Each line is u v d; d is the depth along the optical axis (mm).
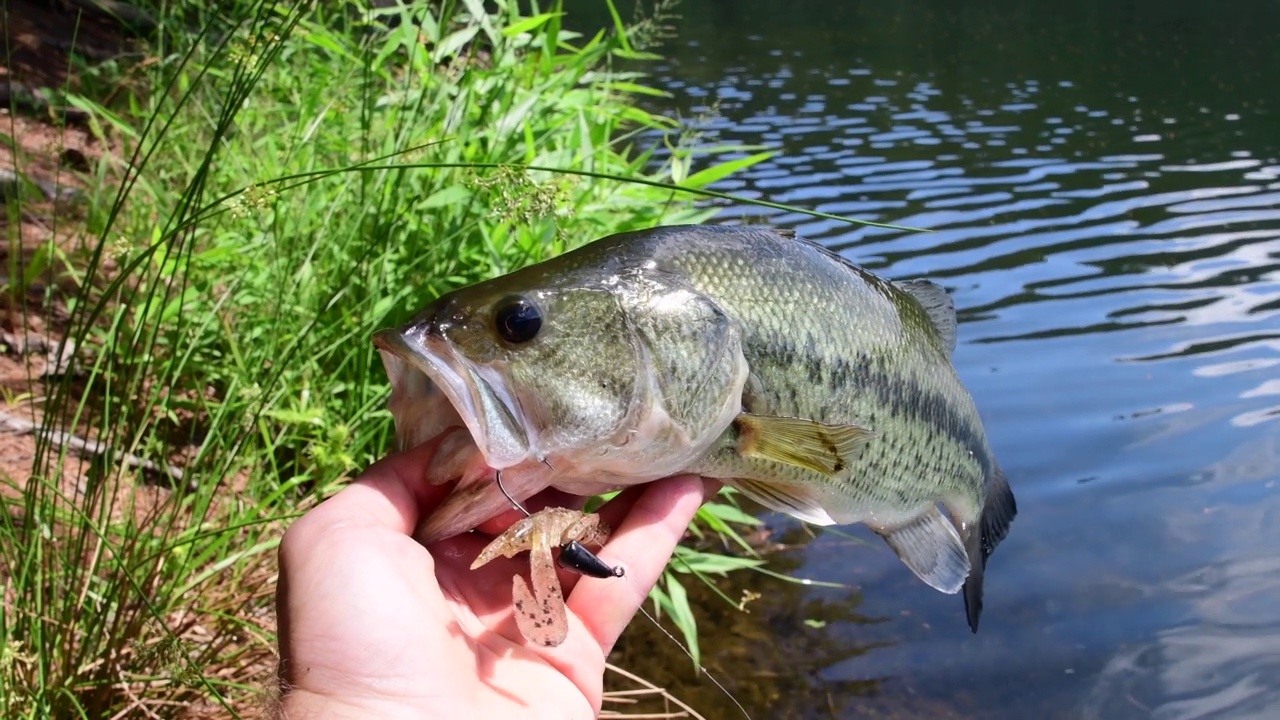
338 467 613
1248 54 3006
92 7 1509
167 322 659
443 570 348
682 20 3752
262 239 714
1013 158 1899
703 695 631
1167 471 853
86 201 905
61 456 455
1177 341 1098
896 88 2582
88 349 706
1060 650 672
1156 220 1527
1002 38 3412
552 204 488
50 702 425
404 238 702
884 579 748
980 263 1344
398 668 285
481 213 708
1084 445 891
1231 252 1381
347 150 768
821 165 1833
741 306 388
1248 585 719
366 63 776
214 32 1055
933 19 3854
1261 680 640
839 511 446
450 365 339
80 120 1172
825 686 644
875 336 431
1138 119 2223
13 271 673
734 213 1487
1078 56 3033
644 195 798
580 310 358
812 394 409
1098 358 1059
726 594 723
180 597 484
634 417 365
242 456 596
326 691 285
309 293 692
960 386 496
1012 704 631
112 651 460
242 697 492
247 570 559
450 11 816
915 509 482
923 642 681
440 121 779
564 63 936
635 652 667
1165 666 655
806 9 4125
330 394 672
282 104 953
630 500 407
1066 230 1479
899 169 1814
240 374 623
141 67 954
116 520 550
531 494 359
